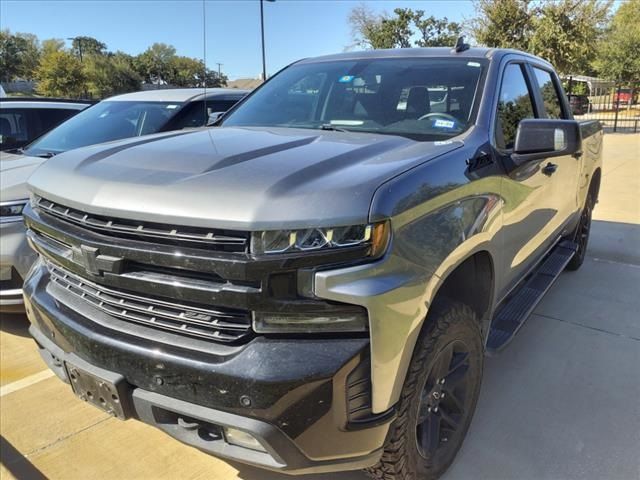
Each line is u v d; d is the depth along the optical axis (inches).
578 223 196.1
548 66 169.0
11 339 159.5
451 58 127.2
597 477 100.9
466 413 102.8
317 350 70.1
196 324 75.3
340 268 69.8
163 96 239.3
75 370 86.0
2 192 148.5
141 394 78.2
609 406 123.3
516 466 103.6
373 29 1331.2
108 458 107.5
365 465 78.4
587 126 187.6
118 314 81.7
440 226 82.7
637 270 217.6
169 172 80.7
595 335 159.3
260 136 103.7
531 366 141.1
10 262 147.3
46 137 221.3
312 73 140.4
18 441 112.8
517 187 112.9
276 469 72.7
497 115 114.7
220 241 70.6
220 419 72.0
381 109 118.7
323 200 70.3
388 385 74.9
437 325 85.9
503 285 117.4
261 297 69.5
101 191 80.4
